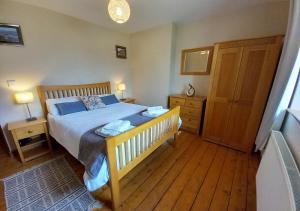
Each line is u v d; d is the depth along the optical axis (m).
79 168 1.96
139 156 1.65
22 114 2.34
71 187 1.63
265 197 1.14
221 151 2.42
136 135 1.54
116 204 1.36
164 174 1.86
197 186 1.67
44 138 2.49
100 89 3.44
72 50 2.85
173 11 2.55
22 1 2.12
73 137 1.68
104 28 3.35
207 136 2.75
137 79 4.14
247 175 1.85
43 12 2.37
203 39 3.03
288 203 0.76
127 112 2.50
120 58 3.88
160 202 1.46
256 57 2.02
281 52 1.87
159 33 3.35
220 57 2.33
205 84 3.19
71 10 2.47
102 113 2.44
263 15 2.33
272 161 1.24
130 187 1.64
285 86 1.67
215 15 2.74
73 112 2.46
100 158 1.26
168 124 2.16
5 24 2.02
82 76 3.10
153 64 3.66
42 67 2.48
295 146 1.32
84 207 1.39
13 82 2.20
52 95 2.63
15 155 2.24
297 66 1.54
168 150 2.44
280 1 2.16
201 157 2.24
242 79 2.19
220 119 2.54
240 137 2.38
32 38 2.30
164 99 3.64
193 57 3.23
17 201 1.45
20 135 2.01
